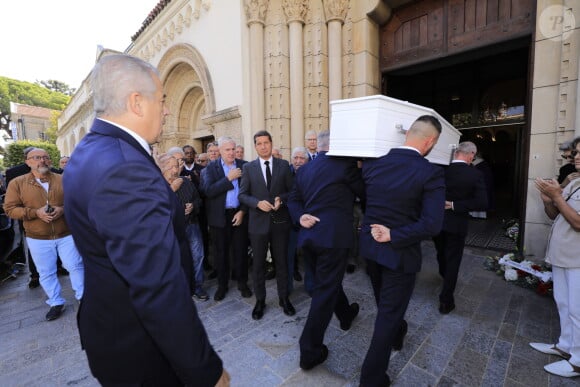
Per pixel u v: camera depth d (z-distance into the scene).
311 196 1.94
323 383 1.81
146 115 0.96
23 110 33.66
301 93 4.56
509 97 5.95
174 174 2.83
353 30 4.48
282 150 4.64
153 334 0.76
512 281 3.12
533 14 3.32
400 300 1.64
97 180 0.75
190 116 7.80
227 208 3.09
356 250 3.94
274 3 4.49
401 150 1.67
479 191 2.38
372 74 4.57
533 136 3.30
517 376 1.82
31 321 2.73
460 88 6.32
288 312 2.66
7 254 4.02
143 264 0.72
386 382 1.70
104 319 0.85
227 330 2.43
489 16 3.66
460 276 3.32
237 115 5.02
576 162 1.89
